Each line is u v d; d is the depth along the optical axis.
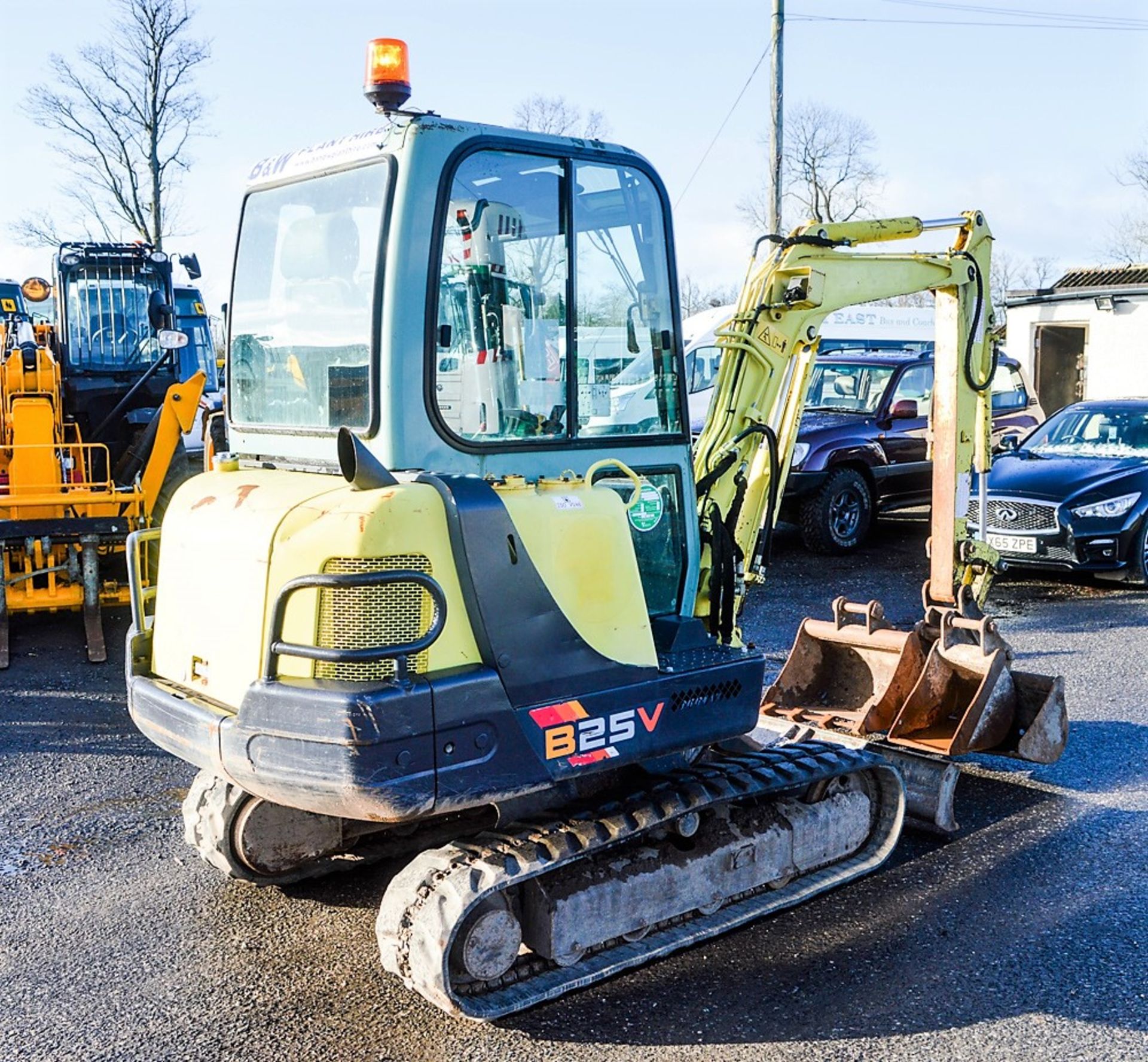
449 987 3.68
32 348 9.62
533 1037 3.86
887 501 12.98
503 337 3.95
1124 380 20.19
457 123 3.78
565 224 4.07
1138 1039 3.79
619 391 4.31
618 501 4.04
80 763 6.57
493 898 3.89
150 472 9.35
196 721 3.85
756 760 4.77
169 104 30.25
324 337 4.07
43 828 5.66
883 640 5.90
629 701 3.99
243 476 4.31
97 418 11.03
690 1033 3.87
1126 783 6.06
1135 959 4.29
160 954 4.45
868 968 4.27
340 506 3.59
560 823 4.09
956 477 5.98
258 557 3.75
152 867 5.23
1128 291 19.73
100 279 10.96
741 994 4.11
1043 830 5.48
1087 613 9.83
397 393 3.71
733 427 5.16
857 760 4.91
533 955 4.12
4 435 9.41
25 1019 3.99
